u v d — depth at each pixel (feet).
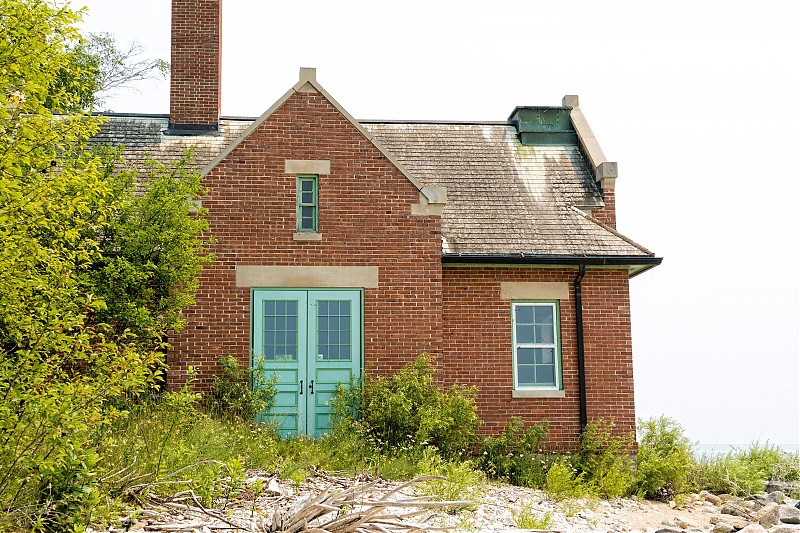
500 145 70.08
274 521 29.58
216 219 54.39
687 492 56.03
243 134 55.16
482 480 49.96
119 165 62.64
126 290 47.78
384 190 56.18
